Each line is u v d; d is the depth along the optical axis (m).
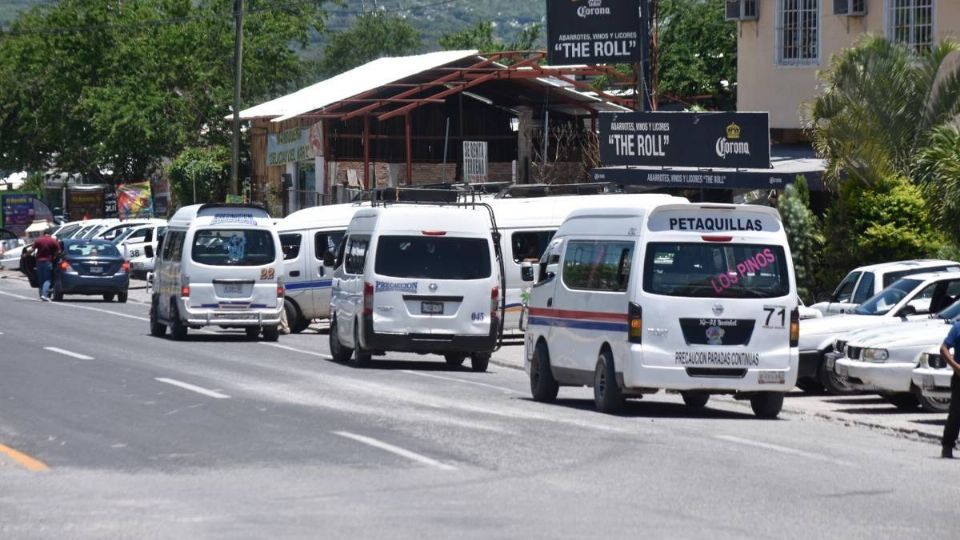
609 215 34.12
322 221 61.69
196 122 132.88
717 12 107.12
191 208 56.06
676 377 32.00
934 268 44.19
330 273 61.25
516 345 56.88
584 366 34.25
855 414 35.16
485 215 46.03
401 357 51.03
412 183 90.50
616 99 92.25
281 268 55.16
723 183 61.38
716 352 32.16
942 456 27.06
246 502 20.11
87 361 43.88
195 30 133.75
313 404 32.84
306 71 192.75
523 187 59.91
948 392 34.19
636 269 32.25
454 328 44.66
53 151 149.00
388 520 18.77
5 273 121.00
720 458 25.30
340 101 87.88
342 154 99.00
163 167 137.75
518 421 30.22
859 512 20.25
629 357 32.09
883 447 28.55
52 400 33.31
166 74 132.50
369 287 44.28
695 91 105.38
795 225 55.53
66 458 24.39
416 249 44.69
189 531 17.95
